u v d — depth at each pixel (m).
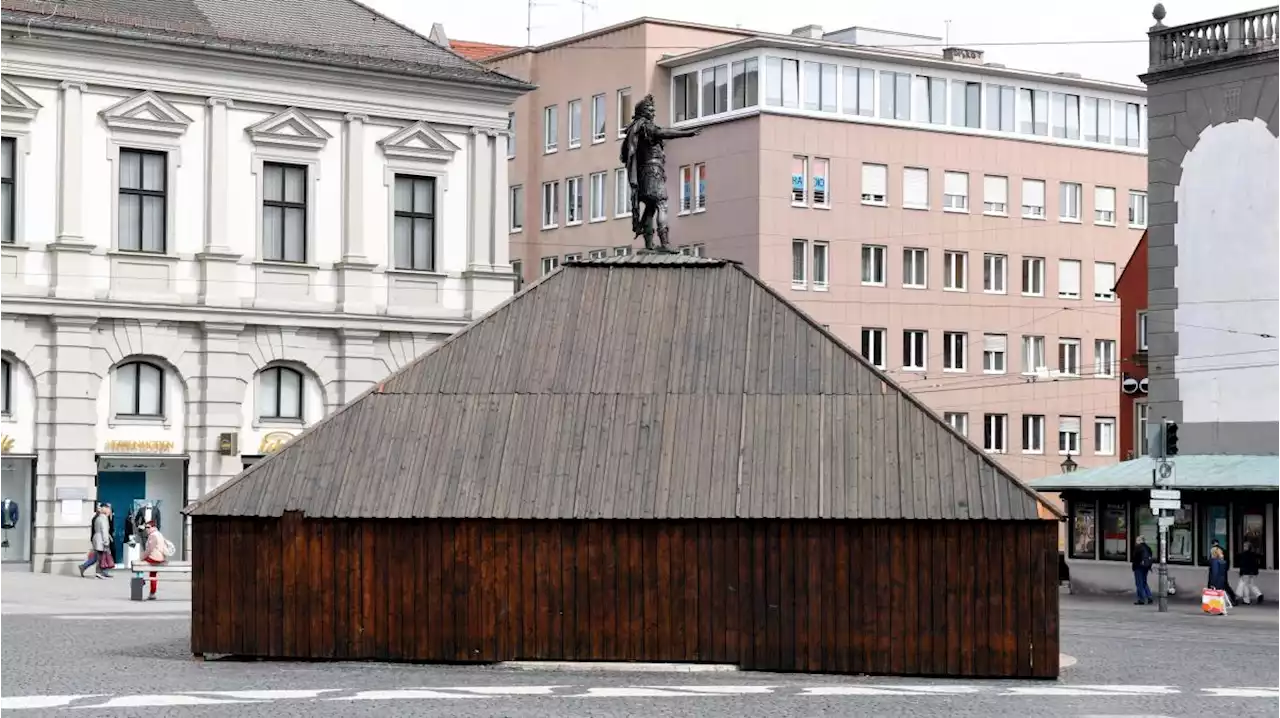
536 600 31.30
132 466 58.66
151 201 58.84
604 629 31.17
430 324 63.50
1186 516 59.50
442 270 64.06
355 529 31.77
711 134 91.50
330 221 62.03
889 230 92.38
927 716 25.03
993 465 31.03
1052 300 97.69
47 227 56.81
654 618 31.09
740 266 34.62
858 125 91.50
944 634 30.59
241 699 25.73
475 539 31.50
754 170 88.94
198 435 59.31
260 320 60.25
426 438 32.50
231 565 32.00
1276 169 58.12
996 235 95.81
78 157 57.25
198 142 59.56
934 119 94.25
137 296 58.09
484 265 64.69
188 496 59.22
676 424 32.12
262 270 60.59
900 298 92.75
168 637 37.03
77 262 57.09
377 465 32.25
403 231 63.59
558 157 100.00
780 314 33.66
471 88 64.38
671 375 32.88
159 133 58.75
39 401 56.75
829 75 91.12
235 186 60.19
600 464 31.72
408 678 29.14
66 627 39.78
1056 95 98.31
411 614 31.55
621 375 33.00
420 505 31.56
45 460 56.78
